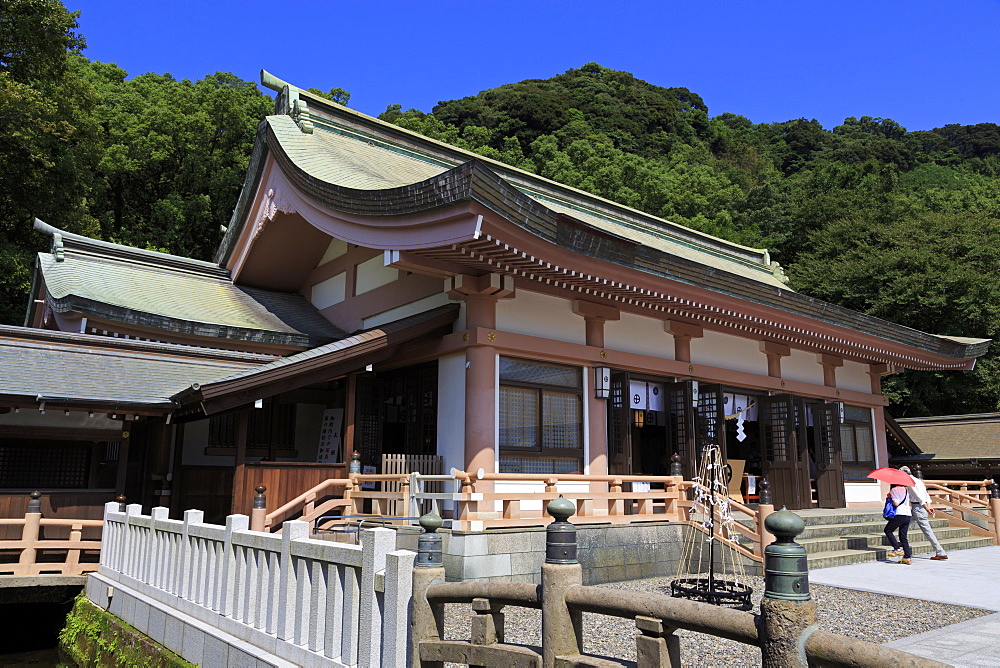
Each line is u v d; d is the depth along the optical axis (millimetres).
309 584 5453
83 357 10562
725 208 47031
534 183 18125
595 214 19234
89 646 8469
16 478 9977
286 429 12711
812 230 39750
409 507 9695
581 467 11617
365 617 4773
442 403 11109
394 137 16000
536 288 11195
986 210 36906
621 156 48125
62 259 13375
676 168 51375
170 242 29766
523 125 63312
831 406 16328
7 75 20750
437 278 11336
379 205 9664
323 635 5168
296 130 13555
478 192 8180
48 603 10062
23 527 9297
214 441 11891
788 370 15797
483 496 8789
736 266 22625
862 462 17438
